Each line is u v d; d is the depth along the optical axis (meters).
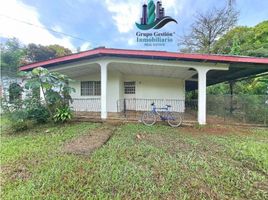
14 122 6.75
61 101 7.79
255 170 3.65
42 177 3.13
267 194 2.83
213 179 3.18
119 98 11.09
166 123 7.96
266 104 8.54
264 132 6.90
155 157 4.06
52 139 5.44
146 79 11.99
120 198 2.64
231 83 13.91
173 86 11.91
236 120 9.29
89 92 11.57
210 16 23.42
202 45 24.19
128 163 3.71
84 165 3.58
